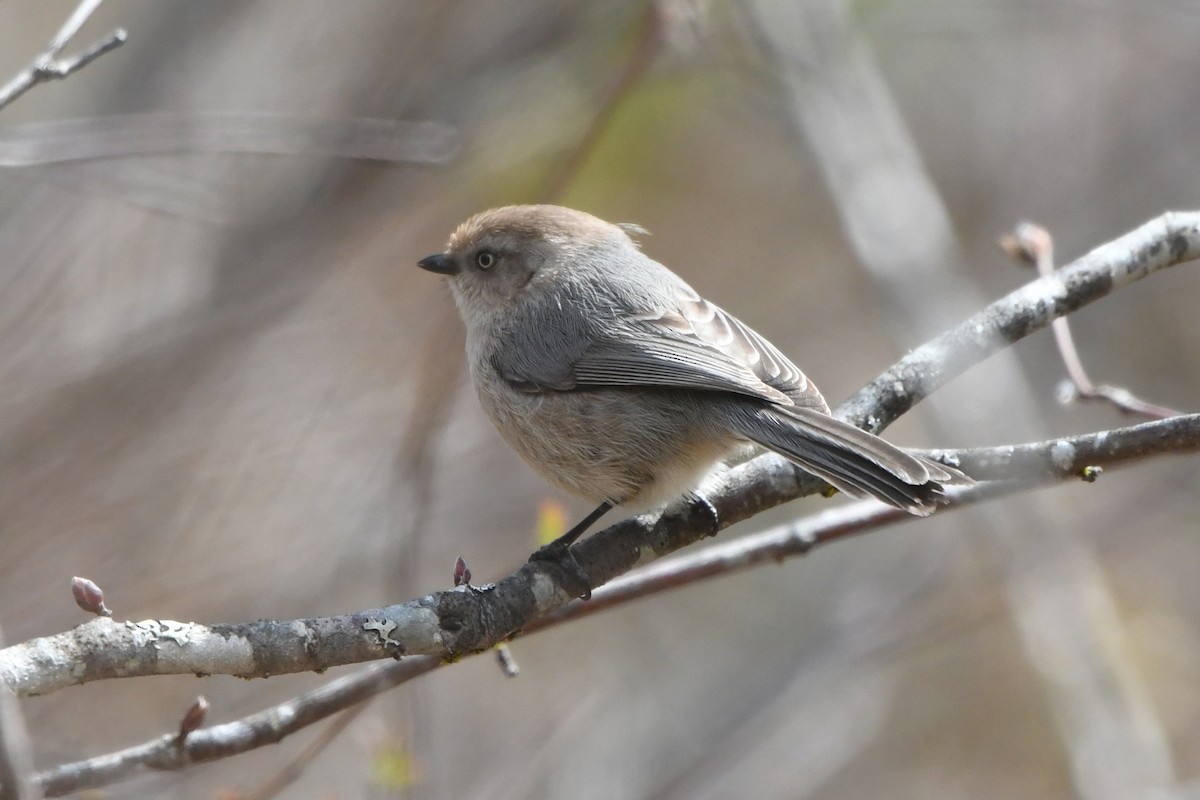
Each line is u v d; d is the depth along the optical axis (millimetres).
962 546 12414
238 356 12273
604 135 12422
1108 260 7520
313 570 11461
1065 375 14359
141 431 11688
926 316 11492
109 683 10617
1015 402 11273
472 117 12812
